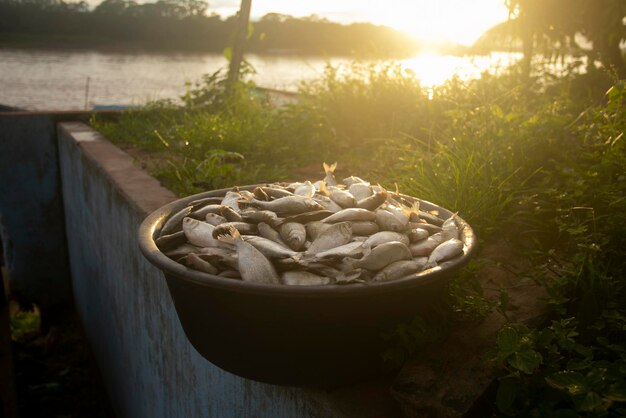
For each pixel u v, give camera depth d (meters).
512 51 6.52
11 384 5.45
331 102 5.52
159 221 2.00
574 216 2.50
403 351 1.63
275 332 1.53
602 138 3.09
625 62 6.14
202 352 1.78
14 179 7.42
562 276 2.06
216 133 5.00
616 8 5.70
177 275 1.55
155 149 5.43
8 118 7.21
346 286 1.42
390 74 5.64
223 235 1.71
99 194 4.89
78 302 7.23
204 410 2.73
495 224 2.67
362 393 1.68
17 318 8.10
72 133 6.50
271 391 1.99
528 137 3.37
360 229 1.77
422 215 1.97
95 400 5.87
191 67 30.86
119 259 4.34
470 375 1.61
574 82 5.61
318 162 4.54
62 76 40.41
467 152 3.29
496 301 1.90
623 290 2.04
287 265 1.60
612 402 1.34
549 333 1.62
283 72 8.18
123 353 4.68
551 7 6.11
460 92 5.33
